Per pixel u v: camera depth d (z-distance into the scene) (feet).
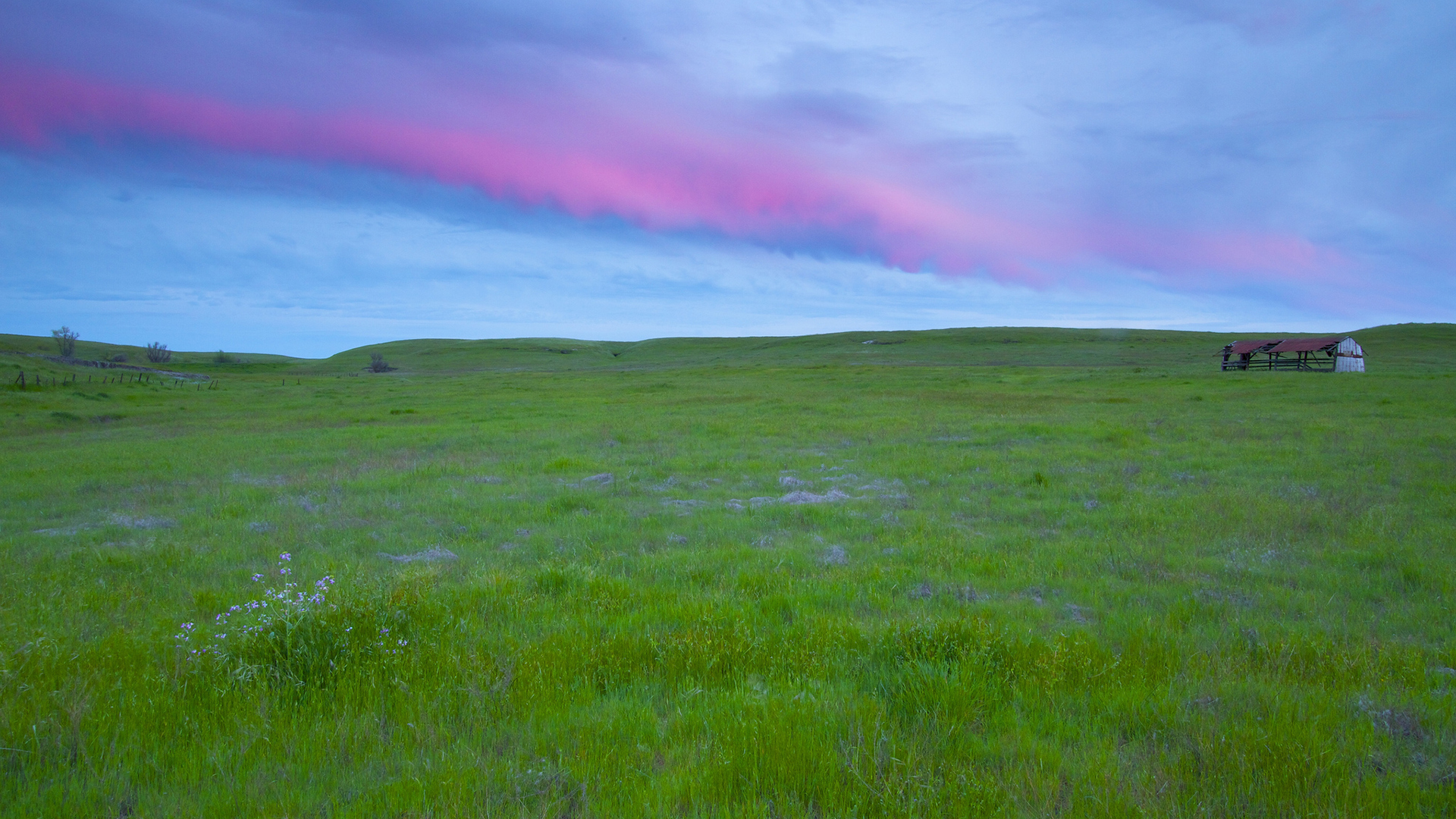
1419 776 13.46
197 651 18.58
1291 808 12.35
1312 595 26.45
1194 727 15.37
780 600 25.07
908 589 27.61
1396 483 49.06
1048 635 21.49
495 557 34.06
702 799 12.60
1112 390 151.53
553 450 74.38
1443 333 406.00
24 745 13.97
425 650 18.85
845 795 12.69
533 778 13.09
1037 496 47.80
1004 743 14.82
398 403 158.20
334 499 48.55
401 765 13.78
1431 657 20.48
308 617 19.26
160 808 12.46
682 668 18.52
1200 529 37.47
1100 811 12.20
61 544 37.01
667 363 506.89
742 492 51.72
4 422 110.73
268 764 13.84
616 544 36.24
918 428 87.66
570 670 18.25
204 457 70.64
